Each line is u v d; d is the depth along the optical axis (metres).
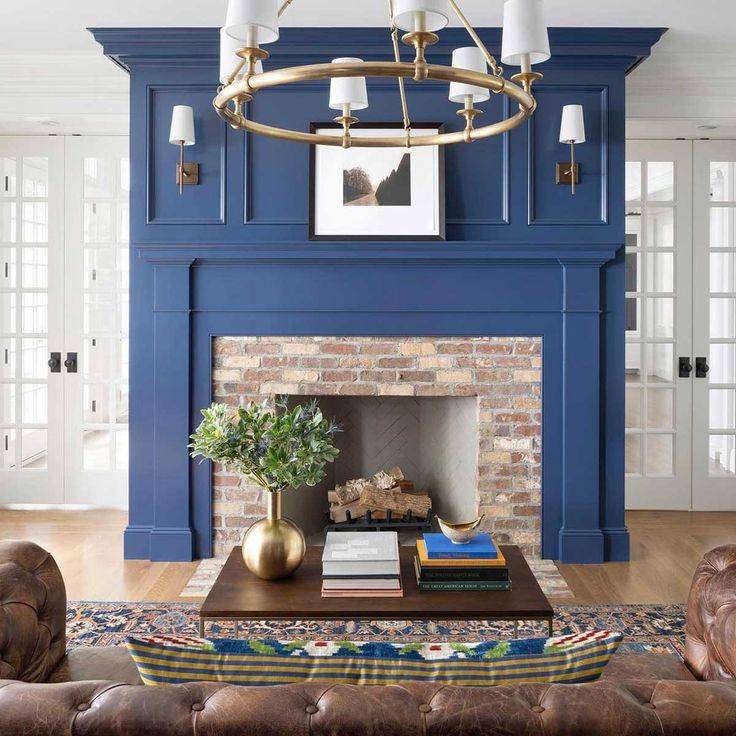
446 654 1.41
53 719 1.16
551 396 4.16
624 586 3.82
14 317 5.40
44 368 5.42
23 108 4.55
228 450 2.49
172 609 3.50
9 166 5.31
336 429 2.63
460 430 4.45
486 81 1.75
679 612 3.49
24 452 5.40
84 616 3.41
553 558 4.19
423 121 4.11
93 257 5.32
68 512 5.24
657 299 5.44
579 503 4.16
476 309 4.12
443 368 4.17
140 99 4.09
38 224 5.35
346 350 4.17
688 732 1.15
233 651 1.37
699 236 5.35
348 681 1.31
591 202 4.11
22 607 1.83
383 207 4.09
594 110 4.10
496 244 4.03
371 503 4.41
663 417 5.54
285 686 1.21
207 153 4.10
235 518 4.20
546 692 1.19
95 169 5.30
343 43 3.99
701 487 5.39
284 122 4.11
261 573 2.59
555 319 4.14
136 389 4.18
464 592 2.52
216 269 4.14
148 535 4.19
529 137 4.09
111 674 1.97
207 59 4.05
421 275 4.12
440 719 1.15
